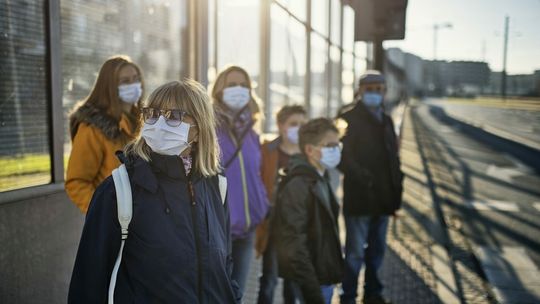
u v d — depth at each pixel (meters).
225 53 5.96
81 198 2.84
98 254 1.92
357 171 4.51
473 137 25.48
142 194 1.96
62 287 3.63
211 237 2.07
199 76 5.39
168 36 5.00
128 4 4.40
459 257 6.25
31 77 3.45
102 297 1.93
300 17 9.05
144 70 4.66
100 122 2.91
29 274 3.35
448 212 8.73
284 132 4.21
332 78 12.19
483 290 5.16
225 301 2.11
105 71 3.03
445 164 15.45
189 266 1.97
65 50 3.73
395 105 29.58
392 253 6.29
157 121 2.04
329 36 11.63
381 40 7.62
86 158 2.88
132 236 1.95
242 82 3.69
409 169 13.95
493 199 10.02
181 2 5.18
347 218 4.63
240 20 6.31
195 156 2.13
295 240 3.06
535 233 7.48
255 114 3.86
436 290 5.10
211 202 2.16
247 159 3.65
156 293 1.93
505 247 6.73
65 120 3.74
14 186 3.30
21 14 3.36
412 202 9.48
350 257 4.64
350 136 4.57
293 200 3.10
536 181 12.57
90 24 3.98
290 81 8.59
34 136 3.47
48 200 3.49
